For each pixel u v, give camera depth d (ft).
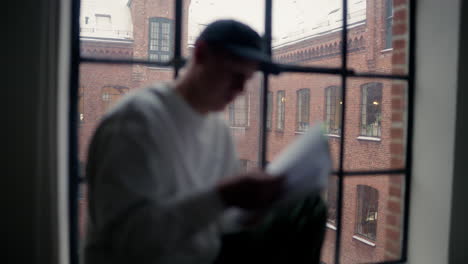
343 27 6.01
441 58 5.61
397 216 6.44
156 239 2.12
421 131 5.97
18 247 3.60
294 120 79.36
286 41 80.43
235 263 2.83
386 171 6.15
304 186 2.24
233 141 3.20
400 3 6.32
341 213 6.03
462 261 5.55
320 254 3.14
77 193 4.74
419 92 5.99
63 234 4.21
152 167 2.25
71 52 4.72
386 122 72.54
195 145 2.69
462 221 5.51
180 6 5.19
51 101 3.68
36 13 3.60
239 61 2.47
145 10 71.26
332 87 76.95
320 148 2.35
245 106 75.31
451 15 5.45
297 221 2.97
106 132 2.35
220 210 2.20
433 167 5.76
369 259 62.95
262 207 2.25
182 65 4.94
